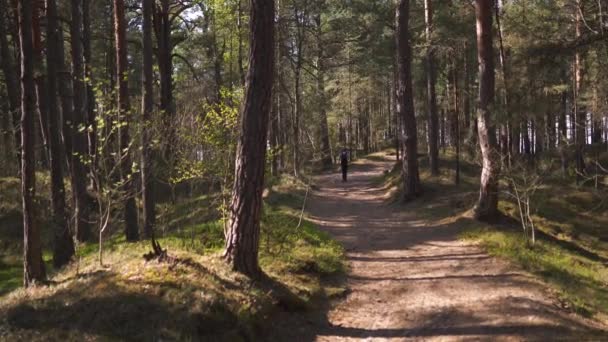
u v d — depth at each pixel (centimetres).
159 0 2647
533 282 966
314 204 2167
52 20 1470
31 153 980
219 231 1199
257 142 826
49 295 750
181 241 1119
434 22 2222
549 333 696
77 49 1764
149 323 615
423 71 3144
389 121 5984
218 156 1031
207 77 3666
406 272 1076
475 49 2380
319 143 4075
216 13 2784
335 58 3459
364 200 2355
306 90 3734
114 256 1041
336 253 1194
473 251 1225
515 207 1716
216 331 635
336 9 2859
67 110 1733
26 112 982
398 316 810
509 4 2433
